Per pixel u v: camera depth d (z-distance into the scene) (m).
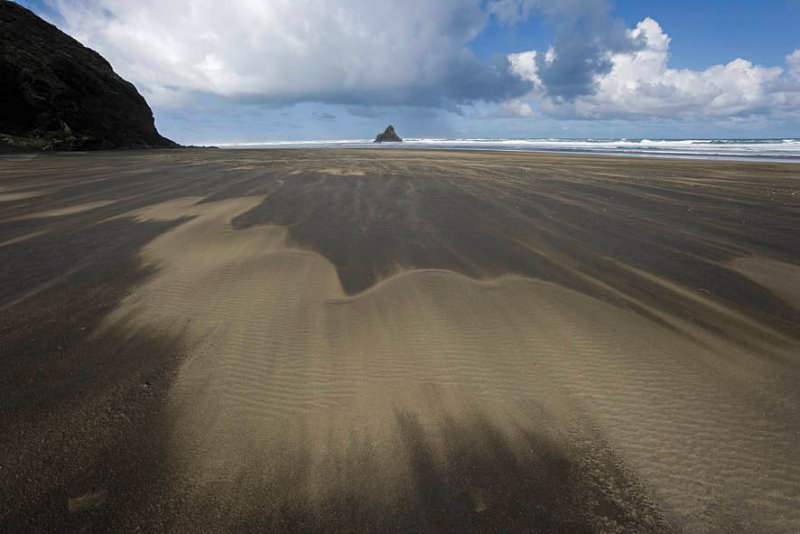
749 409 2.18
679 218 6.61
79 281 3.79
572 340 2.85
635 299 3.57
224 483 1.71
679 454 1.89
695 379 2.43
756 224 6.24
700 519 1.59
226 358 2.61
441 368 2.53
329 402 2.22
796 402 2.23
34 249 4.69
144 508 1.60
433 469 1.81
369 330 2.97
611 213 6.93
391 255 4.65
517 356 2.66
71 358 2.57
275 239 5.17
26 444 1.88
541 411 2.17
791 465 1.83
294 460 1.84
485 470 1.81
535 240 5.32
